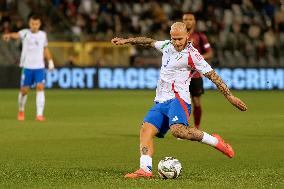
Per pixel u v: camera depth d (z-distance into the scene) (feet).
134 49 322.75
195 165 105.19
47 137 142.51
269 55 326.85
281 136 146.41
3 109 214.48
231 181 88.02
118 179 89.25
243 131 156.46
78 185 84.69
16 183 86.63
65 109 216.13
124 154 117.80
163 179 88.94
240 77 314.96
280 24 344.69
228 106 231.30
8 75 309.42
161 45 92.99
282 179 90.12
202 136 91.81
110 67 315.78
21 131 153.79
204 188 82.33
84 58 320.91
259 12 357.61
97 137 142.82
